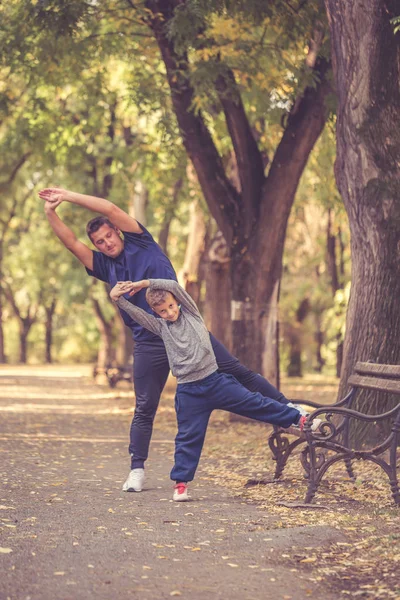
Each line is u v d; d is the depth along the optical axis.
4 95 19.94
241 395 7.54
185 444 7.58
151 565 5.25
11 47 16.53
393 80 10.26
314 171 22.89
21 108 24.38
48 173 32.88
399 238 10.41
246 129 16.31
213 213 16.97
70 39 16.86
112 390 33.00
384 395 10.45
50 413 20.50
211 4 13.05
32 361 90.75
